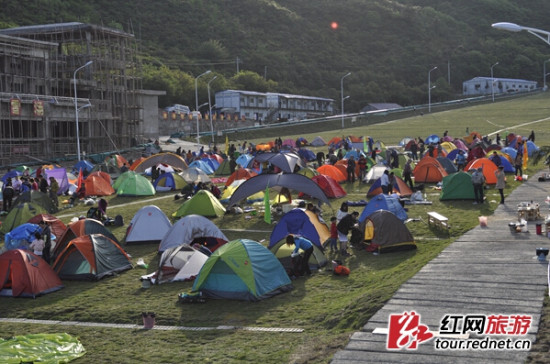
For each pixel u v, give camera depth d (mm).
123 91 76250
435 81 163625
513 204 25938
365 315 12695
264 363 11234
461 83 167375
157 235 23828
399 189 30859
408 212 26281
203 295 16141
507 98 135375
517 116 95188
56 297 17531
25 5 123375
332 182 32406
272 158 35938
